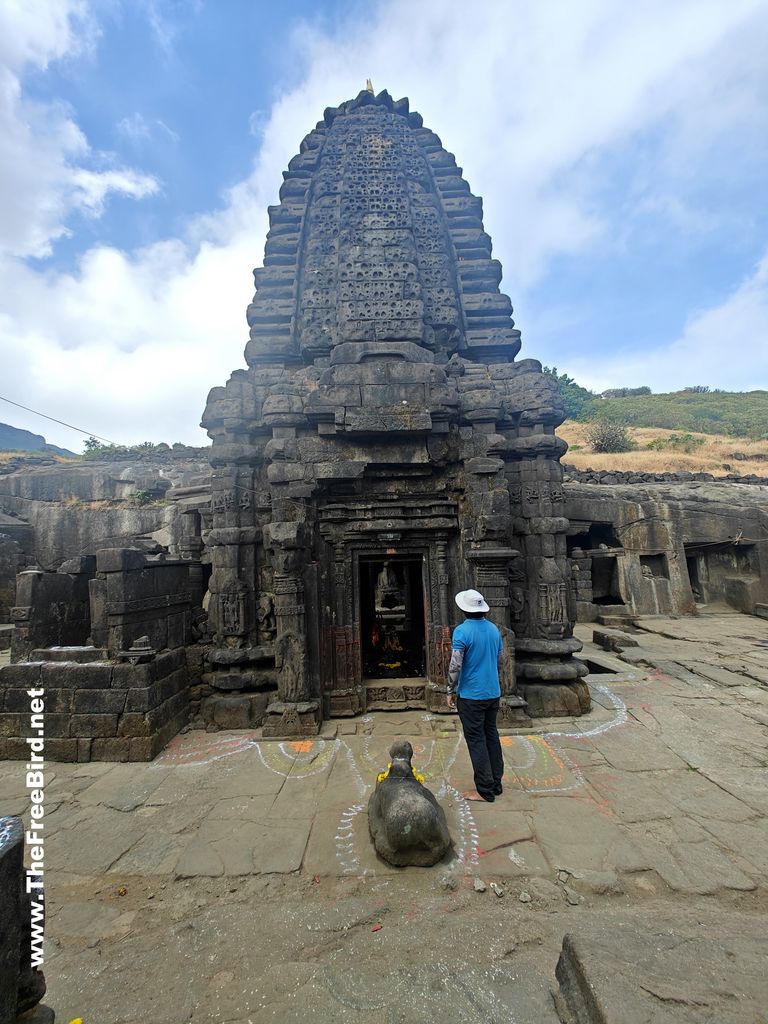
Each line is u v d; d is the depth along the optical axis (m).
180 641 8.27
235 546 8.04
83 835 4.83
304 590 7.72
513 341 9.59
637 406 57.59
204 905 3.85
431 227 9.89
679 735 7.03
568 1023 2.65
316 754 6.60
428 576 8.31
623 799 5.22
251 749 6.80
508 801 5.21
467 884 3.95
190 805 5.36
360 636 8.39
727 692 9.18
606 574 20.39
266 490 8.39
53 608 9.47
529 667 7.91
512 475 8.62
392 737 7.13
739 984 2.55
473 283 9.98
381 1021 2.77
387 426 7.71
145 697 6.64
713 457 34.59
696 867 4.08
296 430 8.12
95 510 19.73
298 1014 2.84
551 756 6.31
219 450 8.19
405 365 8.02
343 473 7.80
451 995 2.90
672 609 18.62
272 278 9.80
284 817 5.03
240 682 7.77
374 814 4.59
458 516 8.23
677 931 3.27
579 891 3.85
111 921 3.69
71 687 6.77
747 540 19.09
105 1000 2.98
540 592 8.20
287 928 3.53
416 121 11.09
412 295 8.89
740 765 6.05
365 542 8.26
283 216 10.16
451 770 5.99
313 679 7.69
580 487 20.11
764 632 15.36
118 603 6.92
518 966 3.11
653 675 10.59
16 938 2.16
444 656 8.06
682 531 19.28
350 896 3.87
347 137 10.26
